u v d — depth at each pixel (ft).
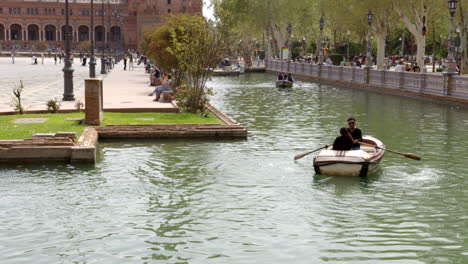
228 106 100.53
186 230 32.99
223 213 36.19
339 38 303.89
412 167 49.24
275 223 34.30
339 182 43.91
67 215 35.58
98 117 65.82
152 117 73.87
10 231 32.65
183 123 68.28
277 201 38.86
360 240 31.48
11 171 47.29
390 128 72.28
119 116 74.43
